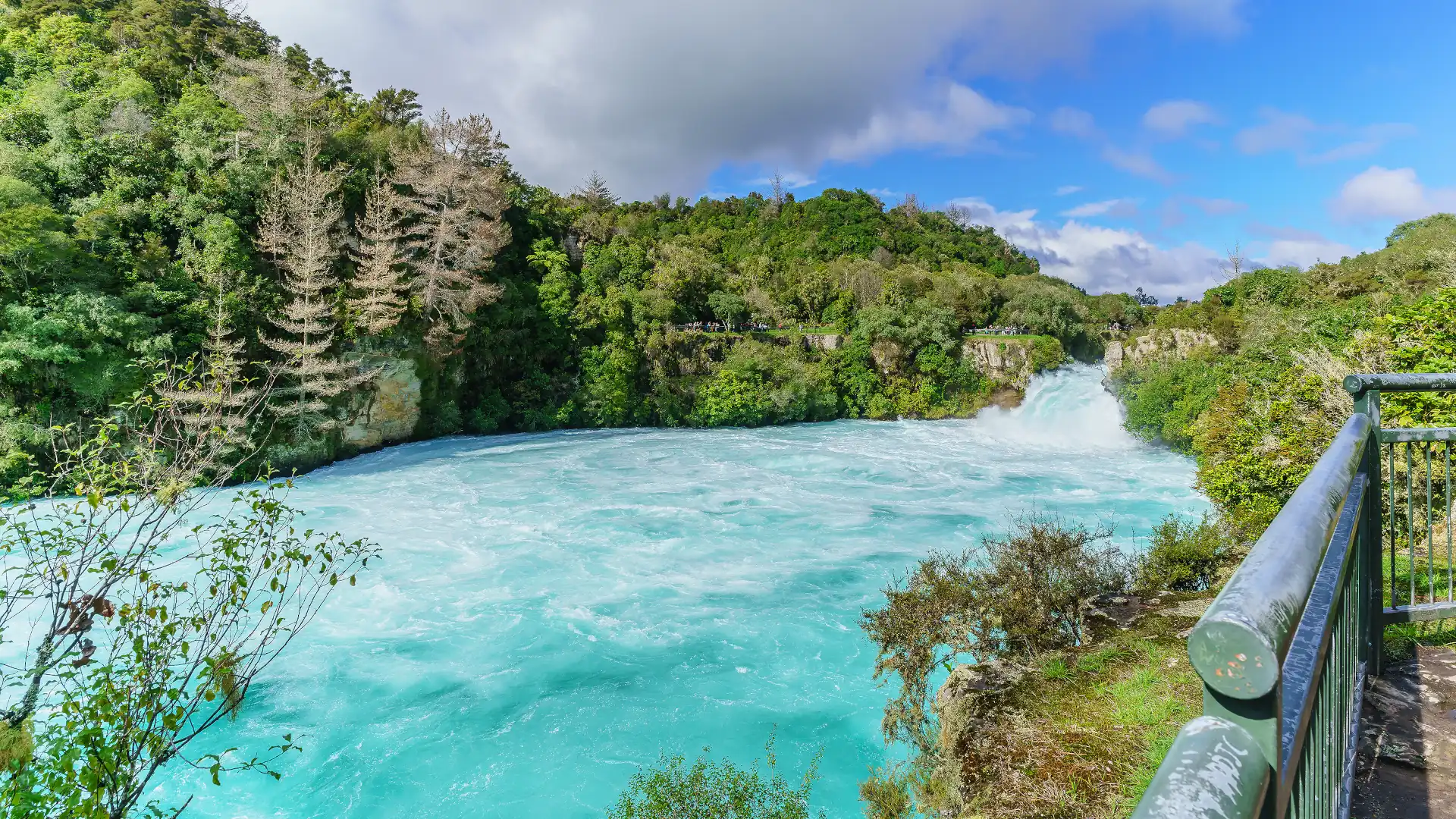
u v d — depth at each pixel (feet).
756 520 75.61
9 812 15.17
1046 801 21.49
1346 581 6.01
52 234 89.15
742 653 45.42
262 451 96.58
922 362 184.85
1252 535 44.47
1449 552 12.96
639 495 87.10
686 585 57.00
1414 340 41.73
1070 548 35.42
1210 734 2.75
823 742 35.99
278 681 42.32
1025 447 125.70
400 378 123.24
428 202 138.41
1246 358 95.71
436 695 41.27
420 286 130.31
